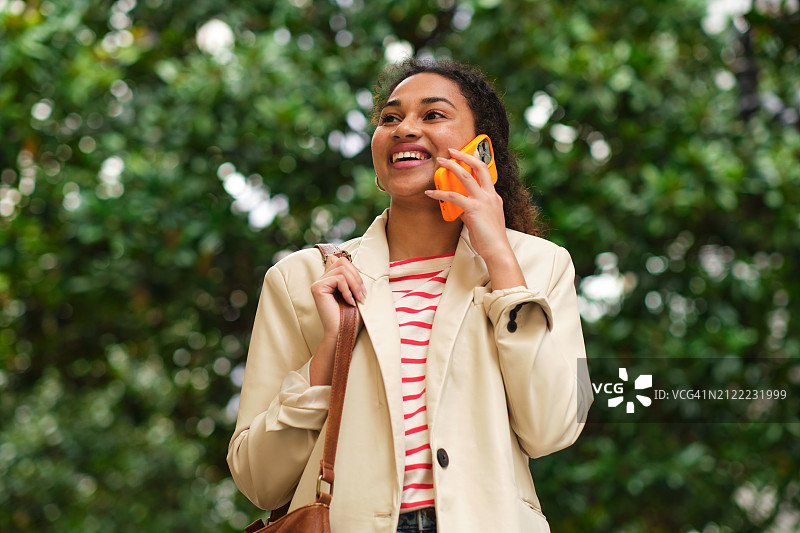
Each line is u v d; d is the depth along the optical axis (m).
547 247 1.83
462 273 1.73
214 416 5.27
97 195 4.59
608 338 4.59
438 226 1.83
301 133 4.78
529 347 1.59
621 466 4.54
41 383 5.95
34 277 4.92
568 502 4.59
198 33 5.11
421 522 1.54
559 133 4.82
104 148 4.79
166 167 4.75
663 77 4.84
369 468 1.56
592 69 4.62
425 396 1.61
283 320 1.81
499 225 1.69
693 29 5.00
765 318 4.90
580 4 4.96
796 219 4.66
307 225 4.88
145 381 6.04
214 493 6.75
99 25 5.12
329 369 1.66
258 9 5.20
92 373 5.51
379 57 5.11
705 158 4.58
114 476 6.68
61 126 4.91
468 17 4.98
